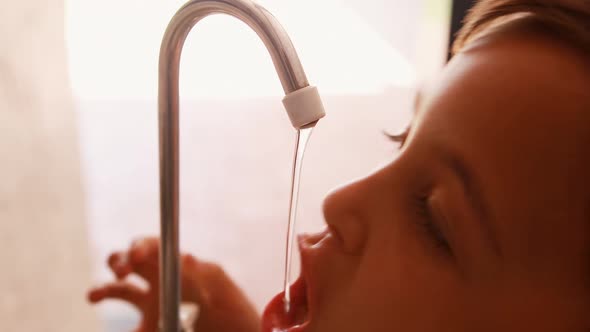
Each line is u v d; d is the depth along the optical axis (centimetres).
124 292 49
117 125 78
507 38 26
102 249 84
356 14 62
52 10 66
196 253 81
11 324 66
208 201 78
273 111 72
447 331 26
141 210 82
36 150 66
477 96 24
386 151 60
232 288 49
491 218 24
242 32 68
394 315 27
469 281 25
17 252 66
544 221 23
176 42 28
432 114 26
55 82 68
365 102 65
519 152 23
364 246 28
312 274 30
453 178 25
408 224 27
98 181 81
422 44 60
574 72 23
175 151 32
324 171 68
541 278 24
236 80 71
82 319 78
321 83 65
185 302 48
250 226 79
